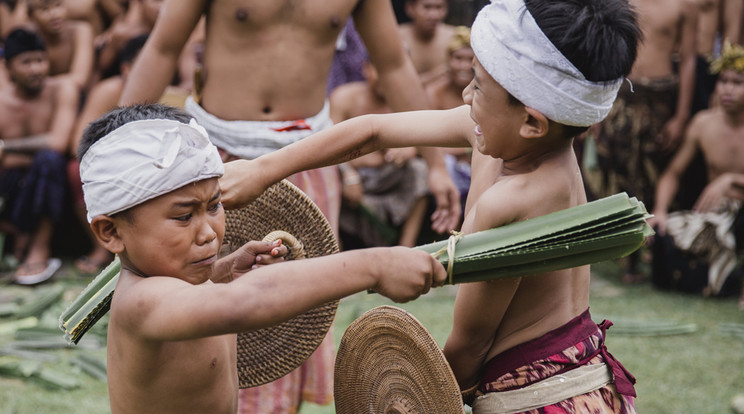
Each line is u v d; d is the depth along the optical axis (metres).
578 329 1.82
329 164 1.99
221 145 2.88
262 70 2.88
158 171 1.48
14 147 5.60
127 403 1.63
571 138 1.72
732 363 4.16
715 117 5.71
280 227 2.09
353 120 1.98
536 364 1.77
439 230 3.50
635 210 1.58
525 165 1.73
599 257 1.59
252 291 1.38
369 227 5.66
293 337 2.05
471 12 8.17
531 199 1.65
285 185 2.06
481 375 1.87
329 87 6.39
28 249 5.66
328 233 2.09
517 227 1.60
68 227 6.04
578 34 1.55
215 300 1.38
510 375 1.78
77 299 1.89
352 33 6.43
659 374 3.99
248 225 2.09
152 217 1.51
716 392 3.78
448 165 5.86
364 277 1.41
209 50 2.94
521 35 1.57
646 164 6.11
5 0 7.11
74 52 6.41
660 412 3.55
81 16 6.91
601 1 1.59
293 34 2.89
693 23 6.09
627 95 6.02
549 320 1.80
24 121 5.70
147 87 2.97
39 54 5.69
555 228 1.56
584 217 1.56
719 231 5.38
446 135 1.94
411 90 3.26
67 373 3.96
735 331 4.61
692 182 6.15
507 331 1.82
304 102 2.96
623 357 4.22
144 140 1.50
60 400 3.62
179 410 1.65
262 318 1.38
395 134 1.98
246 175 1.90
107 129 1.54
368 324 1.85
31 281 5.38
